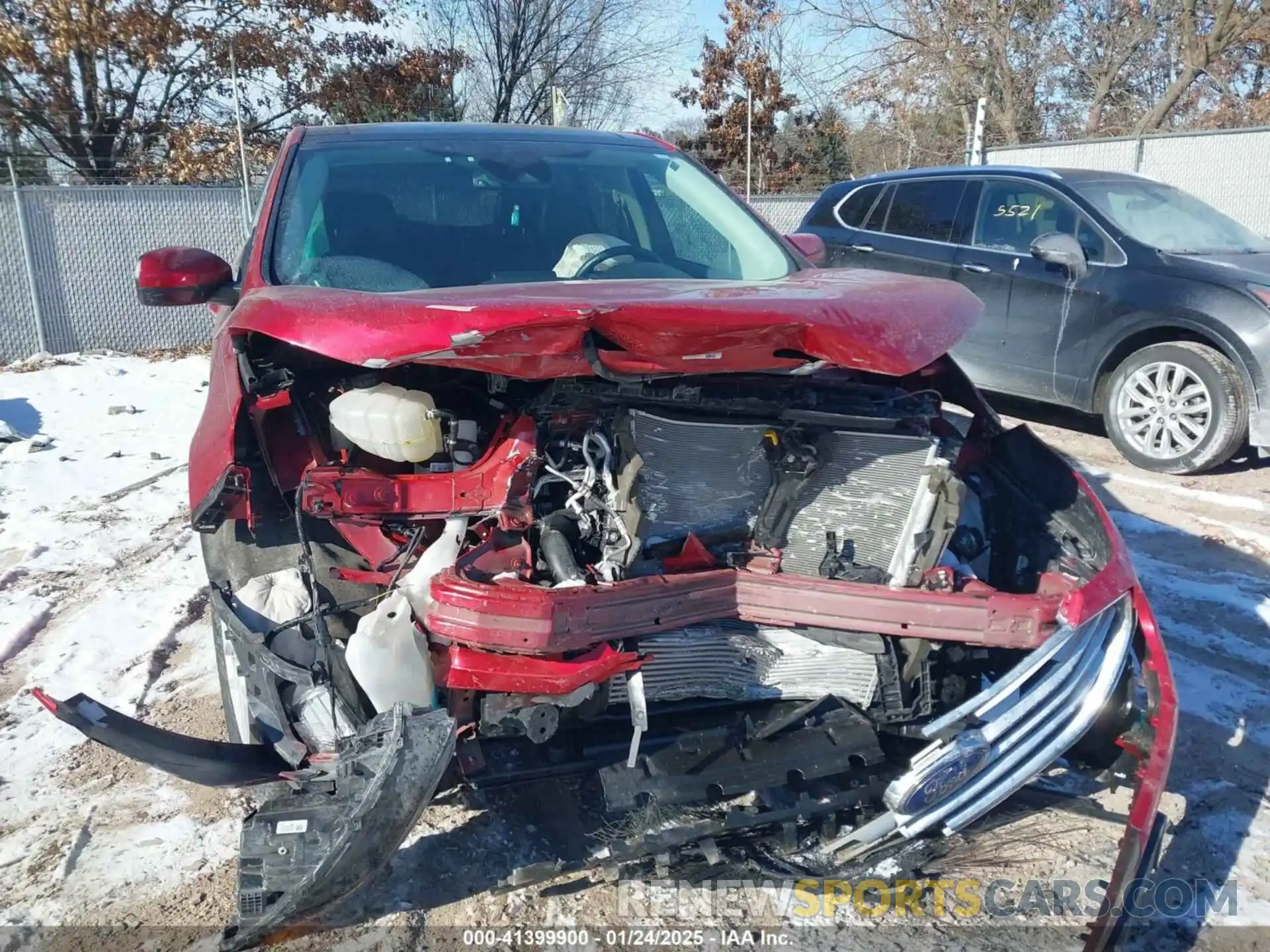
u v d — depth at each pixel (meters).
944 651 2.78
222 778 2.39
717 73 22.73
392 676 2.33
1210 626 4.39
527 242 3.52
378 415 2.53
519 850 2.88
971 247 7.58
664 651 2.62
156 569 5.04
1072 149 13.04
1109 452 7.02
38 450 7.20
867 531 2.85
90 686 3.88
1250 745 3.49
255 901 2.27
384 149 3.85
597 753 2.58
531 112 23.56
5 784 3.28
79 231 12.09
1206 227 7.29
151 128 19.09
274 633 2.48
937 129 22.88
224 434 2.71
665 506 2.77
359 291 3.02
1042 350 7.10
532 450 2.61
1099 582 2.67
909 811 2.41
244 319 2.65
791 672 2.74
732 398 2.76
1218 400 6.26
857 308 2.70
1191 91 22.12
